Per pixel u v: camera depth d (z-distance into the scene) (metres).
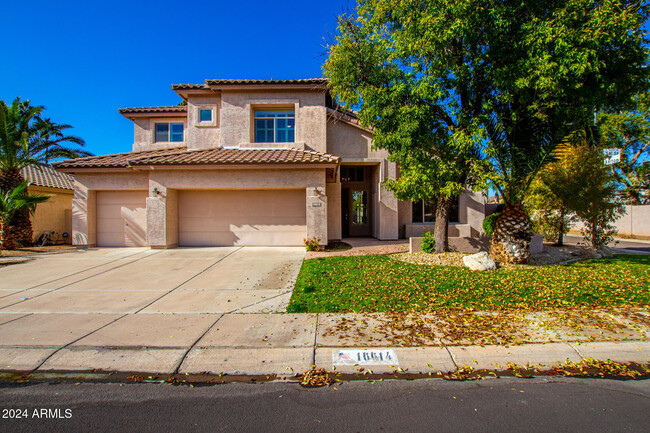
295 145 15.31
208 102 16.14
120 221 13.91
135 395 3.43
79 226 13.57
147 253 11.93
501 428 2.89
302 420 3.02
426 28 8.17
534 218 13.29
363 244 14.74
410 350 4.28
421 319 5.27
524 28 7.38
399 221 17.66
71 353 4.22
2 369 3.89
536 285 7.13
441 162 9.30
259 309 5.87
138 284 7.69
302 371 3.89
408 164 10.15
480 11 7.60
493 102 8.78
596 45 6.88
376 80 10.05
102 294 6.87
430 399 3.36
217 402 3.31
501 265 9.25
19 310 5.86
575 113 7.54
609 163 11.31
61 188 18.12
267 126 15.93
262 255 11.51
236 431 2.87
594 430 2.87
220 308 5.94
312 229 12.72
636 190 22.19
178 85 15.52
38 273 8.86
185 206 13.64
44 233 15.98
